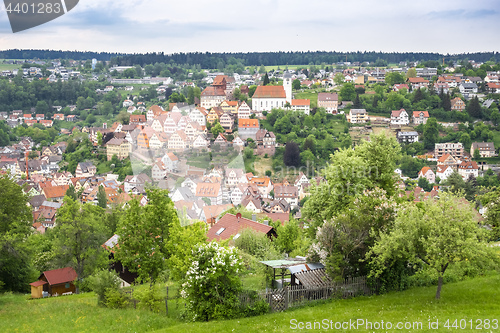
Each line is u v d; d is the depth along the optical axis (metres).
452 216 25.33
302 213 35.03
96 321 26.34
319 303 26.41
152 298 28.33
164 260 33.38
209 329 22.50
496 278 30.47
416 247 26.34
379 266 26.88
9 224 42.59
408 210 28.27
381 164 35.12
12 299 39.62
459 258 24.31
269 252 38.56
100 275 31.77
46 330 25.11
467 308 24.64
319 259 29.86
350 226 28.17
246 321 23.44
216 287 24.47
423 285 30.17
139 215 33.19
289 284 28.78
